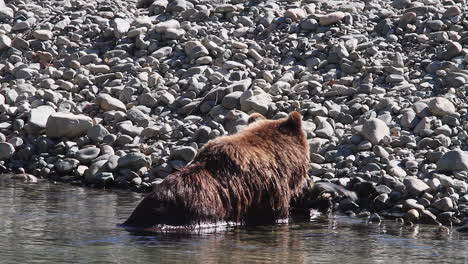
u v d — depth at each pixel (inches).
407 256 803.4
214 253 783.1
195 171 924.0
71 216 940.0
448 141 1190.9
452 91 1348.4
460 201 1024.2
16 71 1546.5
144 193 1133.1
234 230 910.4
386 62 1460.4
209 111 1368.1
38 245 789.2
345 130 1269.7
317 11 1669.5
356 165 1160.2
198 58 1521.9
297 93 1385.3
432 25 1556.3
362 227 952.9
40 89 1459.2
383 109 1310.3
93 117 1391.5
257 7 1706.4
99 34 1667.1
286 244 841.5
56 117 1306.6
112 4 1797.5
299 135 1008.9
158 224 881.5
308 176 1055.6
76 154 1253.7
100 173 1186.6
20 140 1310.3
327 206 1051.3
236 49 1533.0
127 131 1312.7
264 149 975.0
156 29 1614.2
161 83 1469.0
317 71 1467.8
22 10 1770.4
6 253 754.2
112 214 961.5
